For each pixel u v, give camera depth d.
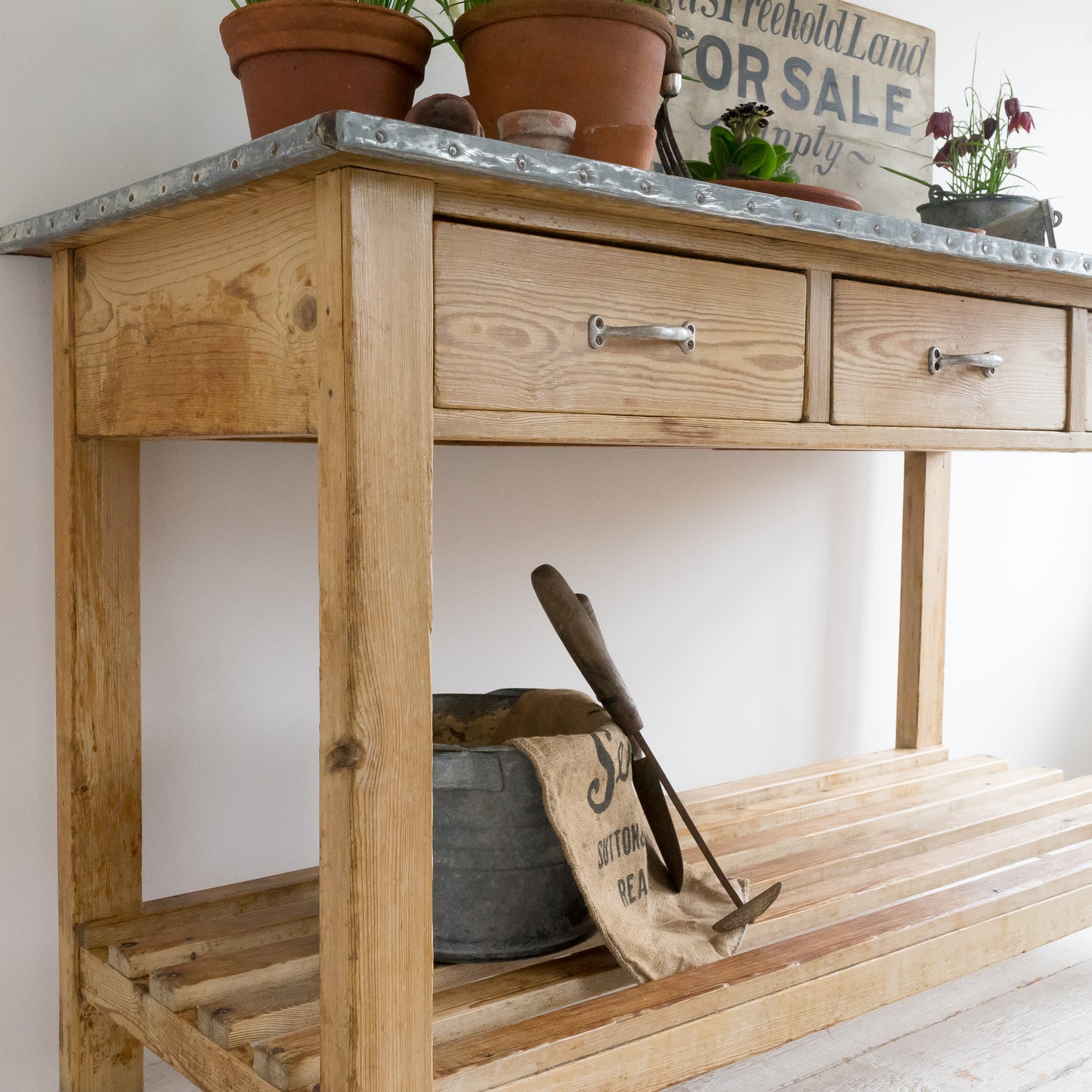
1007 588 2.26
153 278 1.00
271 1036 0.95
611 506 1.69
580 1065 0.91
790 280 1.03
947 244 1.08
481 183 0.79
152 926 1.15
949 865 1.37
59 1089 1.20
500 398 0.83
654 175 0.85
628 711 1.11
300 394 0.81
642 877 1.08
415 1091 0.81
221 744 1.36
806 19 1.77
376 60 0.94
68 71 1.21
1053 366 1.29
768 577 1.90
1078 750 2.45
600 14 0.97
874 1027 1.42
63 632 1.16
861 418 1.09
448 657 1.54
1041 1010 1.47
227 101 1.32
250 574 1.37
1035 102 2.21
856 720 2.05
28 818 1.22
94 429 1.11
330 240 0.75
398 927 0.79
